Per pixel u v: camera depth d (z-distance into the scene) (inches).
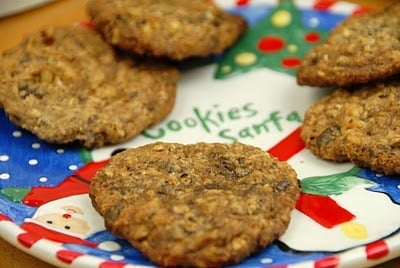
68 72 15.9
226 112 16.2
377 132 14.3
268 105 16.3
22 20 19.1
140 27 16.3
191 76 17.1
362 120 14.6
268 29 18.1
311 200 13.8
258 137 15.5
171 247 12.0
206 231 12.1
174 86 16.3
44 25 18.8
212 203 12.6
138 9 16.8
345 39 15.7
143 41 16.1
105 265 12.2
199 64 17.4
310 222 13.3
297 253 12.7
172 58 16.3
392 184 14.0
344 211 13.5
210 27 16.9
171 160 13.8
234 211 12.4
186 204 12.6
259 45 17.8
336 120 14.9
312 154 14.9
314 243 12.9
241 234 12.2
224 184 13.2
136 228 12.4
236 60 17.4
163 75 16.4
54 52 16.3
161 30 16.3
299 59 17.4
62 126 15.1
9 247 13.6
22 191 14.3
